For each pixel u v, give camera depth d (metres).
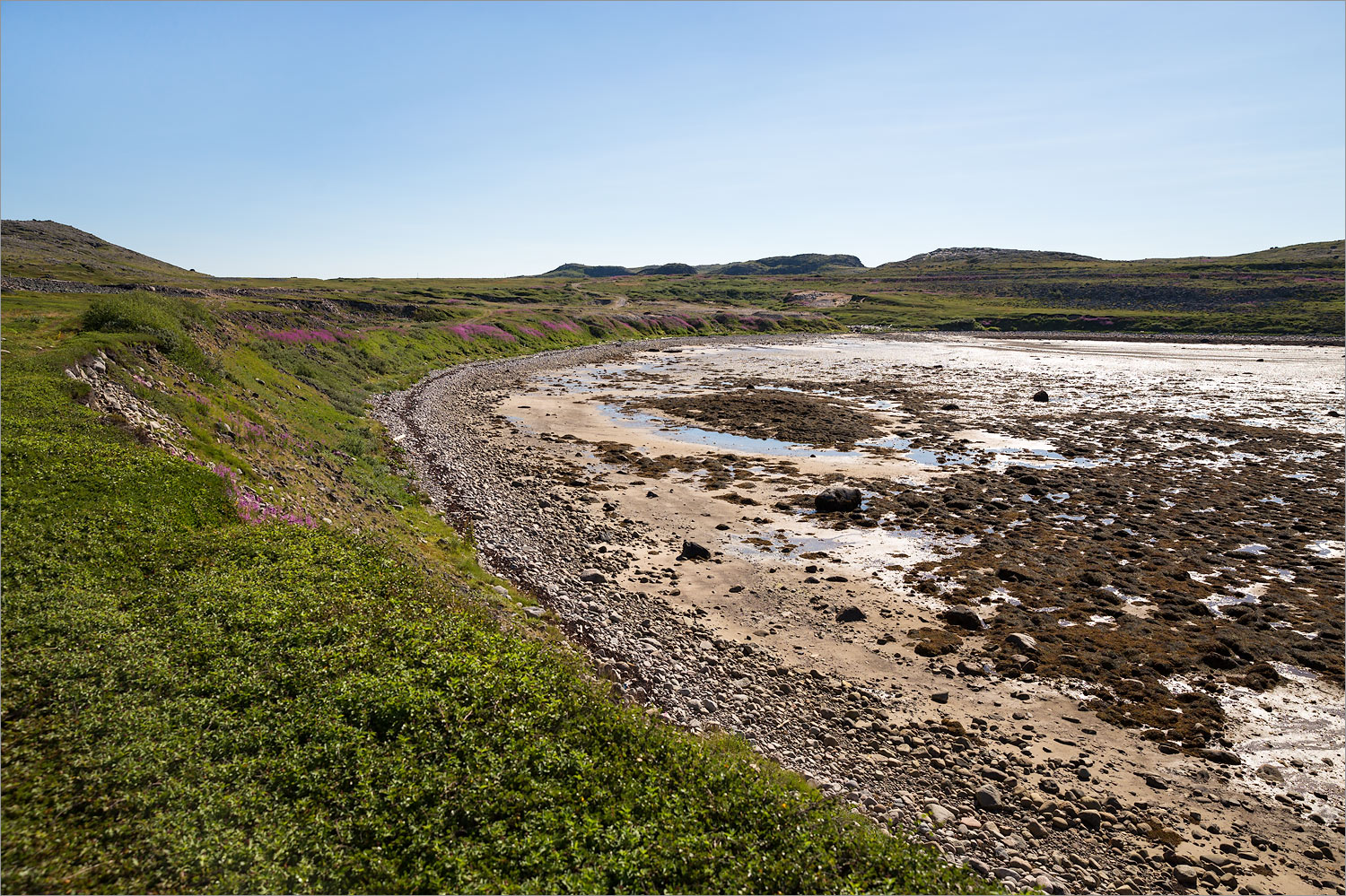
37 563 13.58
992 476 39.38
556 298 159.88
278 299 85.88
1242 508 33.62
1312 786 15.31
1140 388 70.81
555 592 23.06
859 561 27.55
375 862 9.00
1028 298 188.00
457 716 12.29
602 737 12.87
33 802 8.79
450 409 56.47
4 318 31.44
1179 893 12.33
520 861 9.47
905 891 10.15
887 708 17.97
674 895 9.23
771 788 12.36
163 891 8.09
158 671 11.62
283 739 10.96
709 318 152.62
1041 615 23.05
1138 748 16.55
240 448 25.64
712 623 22.20
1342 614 22.78
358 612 15.28
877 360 100.00
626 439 49.22
